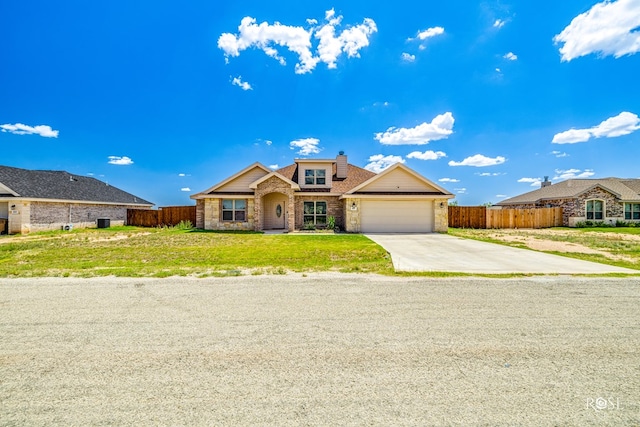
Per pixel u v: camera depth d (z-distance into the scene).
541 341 3.78
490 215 25.28
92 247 12.71
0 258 10.12
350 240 15.07
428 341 3.79
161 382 2.90
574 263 9.12
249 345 3.68
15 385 2.85
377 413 2.45
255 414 2.44
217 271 7.84
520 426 2.29
